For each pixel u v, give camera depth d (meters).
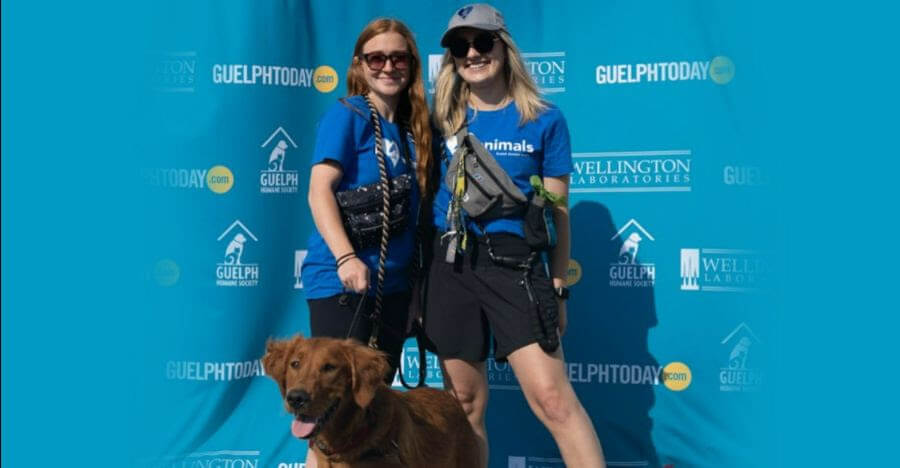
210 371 4.67
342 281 3.54
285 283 4.72
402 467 3.48
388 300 3.79
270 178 4.69
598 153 4.63
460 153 3.83
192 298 4.66
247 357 4.70
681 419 4.62
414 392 3.84
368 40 3.74
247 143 4.65
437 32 4.70
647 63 4.56
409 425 3.57
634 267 4.64
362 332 3.72
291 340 3.53
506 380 4.81
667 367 4.62
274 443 4.71
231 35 4.62
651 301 4.63
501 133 3.86
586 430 3.85
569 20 4.62
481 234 3.83
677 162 4.56
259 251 4.69
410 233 3.84
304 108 4.71
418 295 3.97
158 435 4.68
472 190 3.79
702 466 4.60
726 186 4.52
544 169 3.92
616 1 4.57
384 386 3.55
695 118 4.52
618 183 4.62
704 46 4.50
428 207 3.95
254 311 4.69
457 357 3.93
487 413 4.83
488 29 3.78
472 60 3.83
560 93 4.65
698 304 4.58
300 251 4.73
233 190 4.66
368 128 3.71
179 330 4.66
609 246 4.66
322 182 3.63
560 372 3.86
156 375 4.68
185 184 4.64
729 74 4.48
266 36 4.64
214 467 4.68
